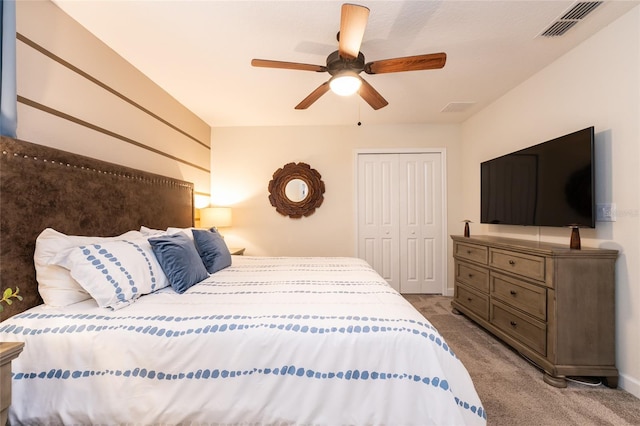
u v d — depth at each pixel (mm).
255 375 1127
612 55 1877
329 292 1613
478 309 2736
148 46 2098
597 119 1985
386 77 2629
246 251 3998
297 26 1893
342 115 3611
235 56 2246
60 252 1396
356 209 4004
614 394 1732
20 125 1485
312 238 4008
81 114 1847
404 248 4027
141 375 1141
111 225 1934
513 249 2223
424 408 1068
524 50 2199
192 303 1434
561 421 1510
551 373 1829
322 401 1099
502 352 2281
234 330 1172
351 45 1597
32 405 1143
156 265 1716
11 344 996
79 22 1821
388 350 1126
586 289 1828
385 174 4035
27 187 1397
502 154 3064
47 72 1622
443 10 1742
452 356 1149
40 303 1452
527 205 2531
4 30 1330
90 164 1770
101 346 1161
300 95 2984
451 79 2676
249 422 1108
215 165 4004
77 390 1143
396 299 1493
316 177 3963
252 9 1738
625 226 1795
